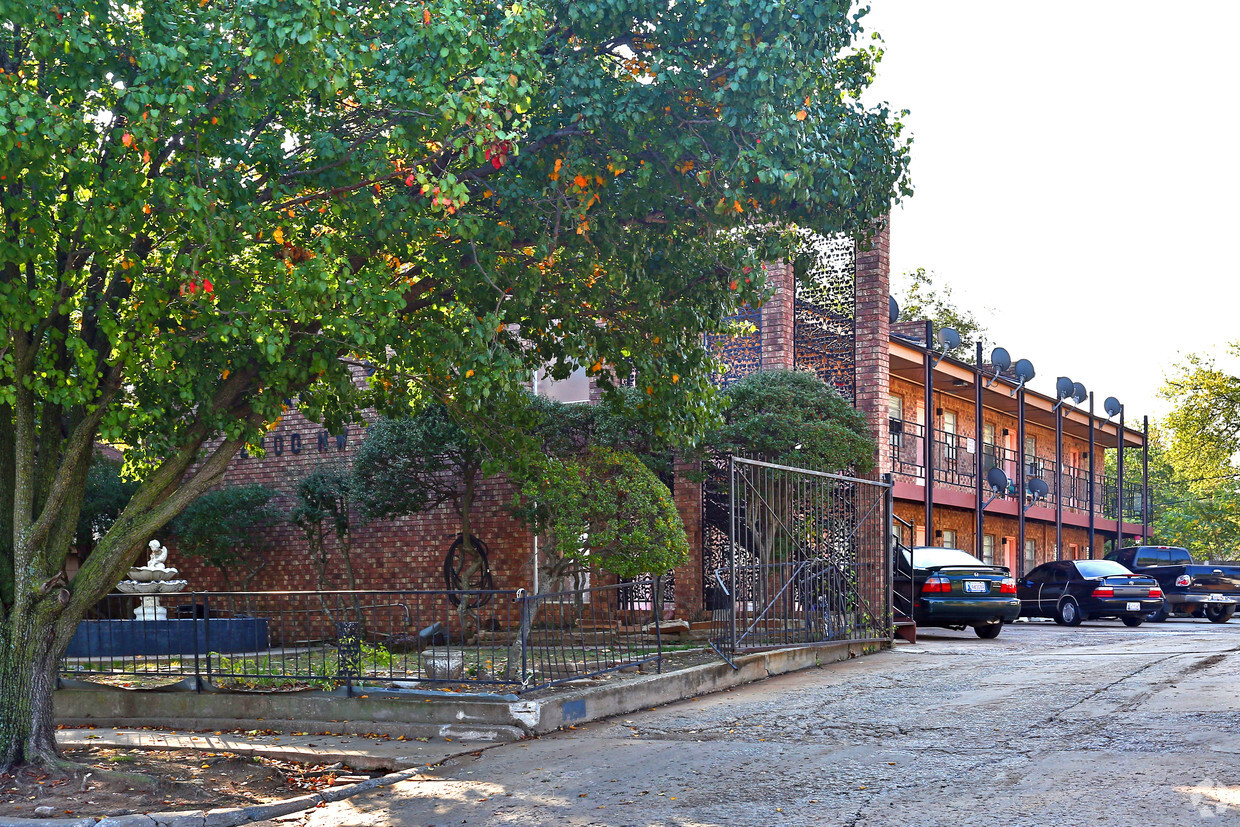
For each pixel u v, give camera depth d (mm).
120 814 6797
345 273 8047
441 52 7688
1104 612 21984
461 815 6523
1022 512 26953
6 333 7520
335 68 7543
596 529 13703
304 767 8211
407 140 8180
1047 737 7898
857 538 15875
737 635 12805
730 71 8742
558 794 6887
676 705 10430
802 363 17891
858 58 10414
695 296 10633
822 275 17719
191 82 7102
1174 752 7129
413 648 15359
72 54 7176
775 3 8336
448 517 18562
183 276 7586
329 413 10539
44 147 6930
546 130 9023
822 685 11320
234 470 20672
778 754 7777
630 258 9773
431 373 10102
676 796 6672
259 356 8586
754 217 10062
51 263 7938
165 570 16734
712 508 17766
